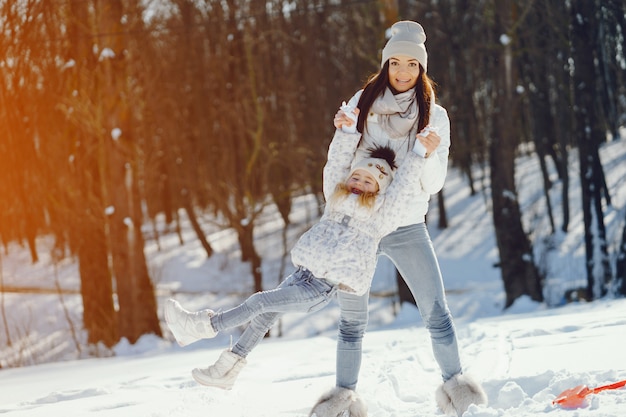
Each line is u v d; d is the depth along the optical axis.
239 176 28.38
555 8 17.83
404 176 3.73
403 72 3.92
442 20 26.75
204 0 26.19
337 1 25.58
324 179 3.98
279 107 28.97
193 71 28.97
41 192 21.16
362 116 3.97
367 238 3.77
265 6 25.80
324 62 27.73
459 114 29.41
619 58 17.59
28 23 17.30
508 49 16.78
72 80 18.52
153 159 30.11
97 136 19.34
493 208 16.91
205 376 4.00
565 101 23.77
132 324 18.77
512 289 16.69
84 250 20.88
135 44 21.42
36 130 20.25
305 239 3.79
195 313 3.78
